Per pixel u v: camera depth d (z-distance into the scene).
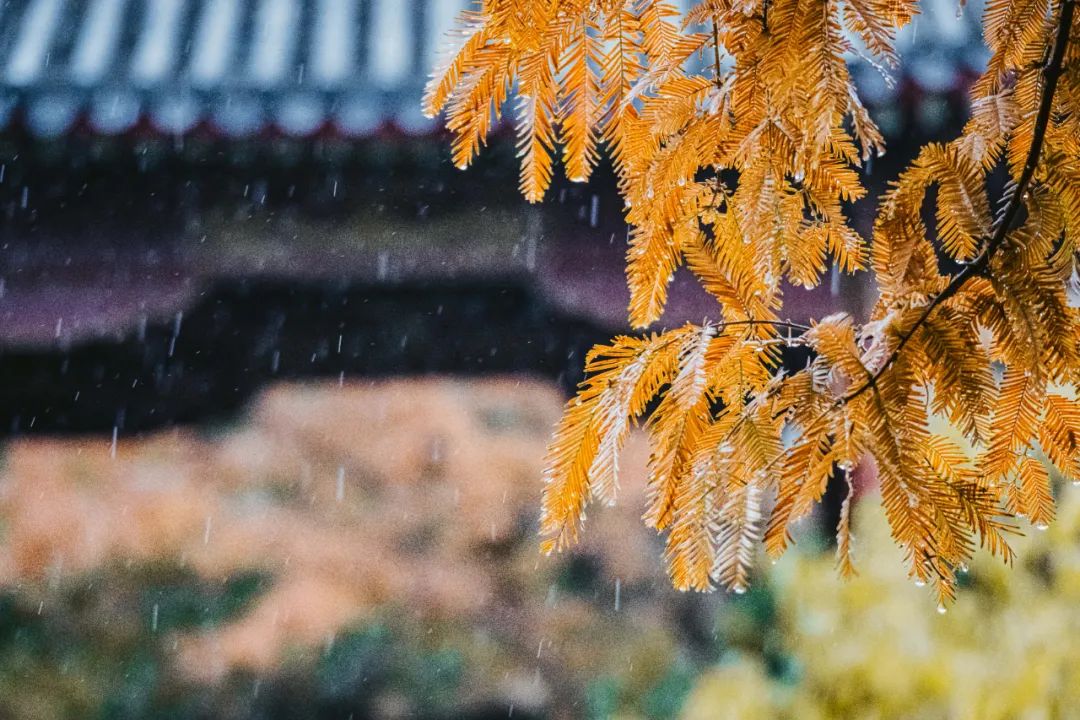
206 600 10.80
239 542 11.34
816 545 5.32
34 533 11.28
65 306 5.47
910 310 1.20
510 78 1.39
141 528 11.59
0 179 5.15
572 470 1.31
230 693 9.42
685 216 1.39
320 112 4.63
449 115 1.41
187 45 5.43
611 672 9.15
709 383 1.28
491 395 14.20
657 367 1.31
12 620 10.32
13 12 5.77
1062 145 1.27
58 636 10.10
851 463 1.14
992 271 1.17
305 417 13.70
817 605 4.39
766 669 4.97
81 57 5.30
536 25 1.34
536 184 1.46
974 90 1.39
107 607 10.43
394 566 11.12
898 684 3.65
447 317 6.30
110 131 4.65
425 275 5.72
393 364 6.29
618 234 5.52
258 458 13.13
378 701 9.17
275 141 4.67
